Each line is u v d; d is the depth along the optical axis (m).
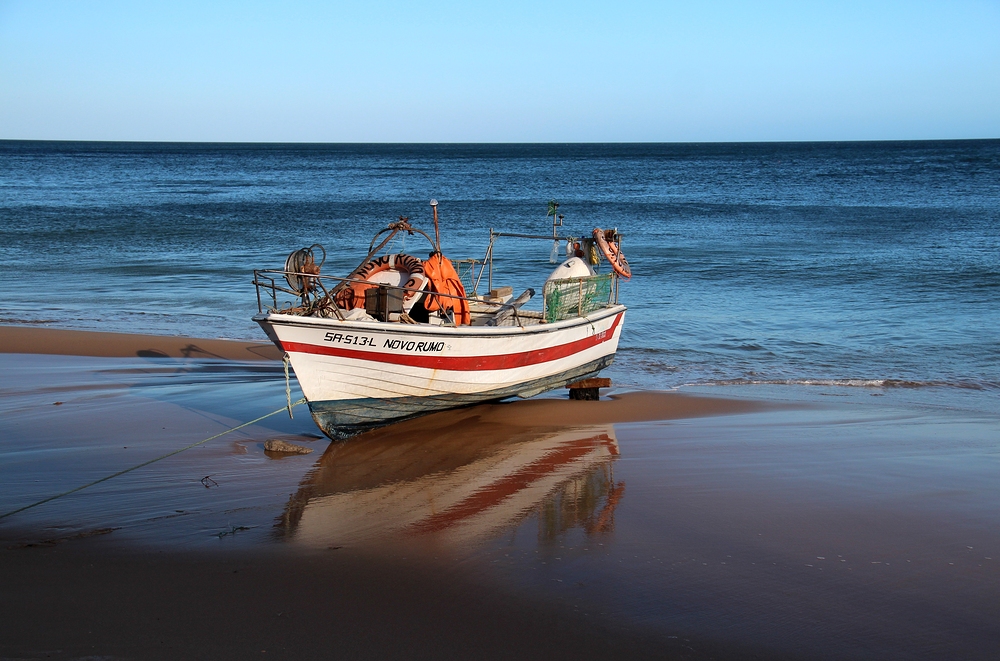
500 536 5.64
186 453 7.53
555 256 10.52
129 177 72.81
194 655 4.02
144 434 8.08
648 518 6.02
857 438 8.34
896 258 22.30
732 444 8.11
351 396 7.96
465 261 10.74
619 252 10.61
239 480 6.82
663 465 7.40
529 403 9.93
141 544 5.38
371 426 8.45
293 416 8.98
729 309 16.25
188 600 4.59
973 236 27.09
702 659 4.07
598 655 4.09
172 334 13.98
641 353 12.87
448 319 8.67
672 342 13.59
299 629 4.29
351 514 6.07
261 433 8.28
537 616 4.47
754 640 4.26
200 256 23.73
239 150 199.12
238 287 18.78
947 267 20.56
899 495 6.54
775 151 151.62
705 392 10.67
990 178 59.31
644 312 15.95
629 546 5.46
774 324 14.89
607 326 10.40
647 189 55.34
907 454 7.74
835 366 12.08
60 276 20.14
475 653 4.09
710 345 13.39
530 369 9.27
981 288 17.95
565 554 5.32
